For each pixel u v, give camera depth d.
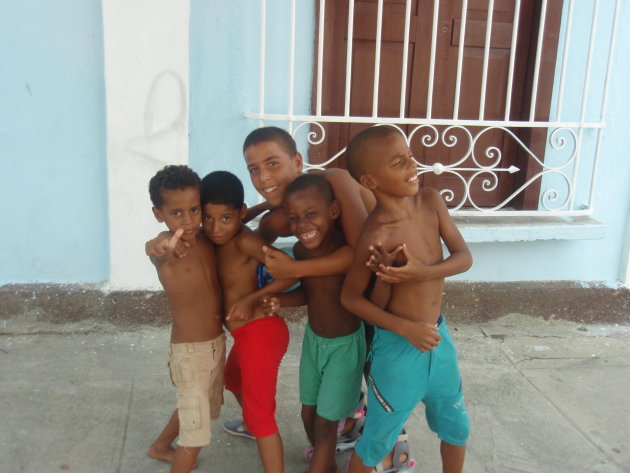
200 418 2.13
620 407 2.97
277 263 2.04
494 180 3.96
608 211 3.92
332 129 3.74
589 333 3.80
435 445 2.64
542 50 3.66
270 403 2.18
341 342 2.18
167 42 3.27
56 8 3.28
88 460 2.45
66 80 3.36
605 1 3.67
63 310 3.49
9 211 3.49
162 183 1.98
